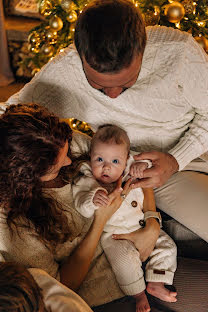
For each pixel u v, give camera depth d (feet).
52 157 3.64
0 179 3.51
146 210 4.99
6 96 10.69
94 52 3.47
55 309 3.10
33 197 3.88
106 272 4.45
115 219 4.78
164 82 4.59
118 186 4.46
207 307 4.24
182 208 5.14
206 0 6.78
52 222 3.97
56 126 3.74
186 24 6.47
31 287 2.66
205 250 5.27
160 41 4.40
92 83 3.92
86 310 3.14
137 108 4.88
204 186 5.18
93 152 4.84
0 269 2.74
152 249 4.74
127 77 3.70
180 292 4.40
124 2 3.63
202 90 4.64
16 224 3.71
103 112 5.05
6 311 2.39
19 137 3.40
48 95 5.00
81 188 4.58
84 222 4.51
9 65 11.27
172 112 4.93
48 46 7.03
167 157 4.89
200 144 5.01
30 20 11.61
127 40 3.43
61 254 4.25
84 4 6.29
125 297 4.46
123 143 4.79
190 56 4.43
